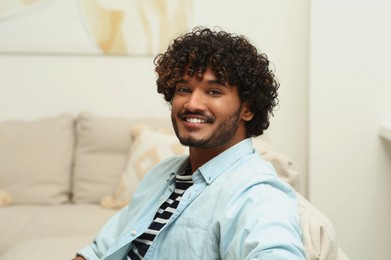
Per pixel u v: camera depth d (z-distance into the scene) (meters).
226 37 1.34
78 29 3.21
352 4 3.04
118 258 1.42
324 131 3.13
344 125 3.12
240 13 3.26
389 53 3.07
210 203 1.22
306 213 1.33
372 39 3.06
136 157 2.81
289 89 3.31
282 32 3.27
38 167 2.94
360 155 3.14
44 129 3.04
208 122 1.26
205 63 1.26
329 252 1.26
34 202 2.89
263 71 1.35
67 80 3.26
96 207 2.82
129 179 2.78
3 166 2.92
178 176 1.42
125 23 3.21
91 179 2.95
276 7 3.26
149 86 3.28
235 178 1.21
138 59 3.26
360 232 3.19
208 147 1.28
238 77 1.27
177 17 3.22
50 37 3.20
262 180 1.17
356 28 3.06
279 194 1.13
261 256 0.95
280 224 1.02
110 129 3.01
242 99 1.30
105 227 1.68
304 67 3.29
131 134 2.99
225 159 1.30
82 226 2.53
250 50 1.34
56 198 2.90
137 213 1.51
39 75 3.24
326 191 3.17
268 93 1.39
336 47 3.07
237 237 1.05
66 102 3.27
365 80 3.09
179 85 1.31
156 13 3.21
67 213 2.69
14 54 3.22
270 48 3.29
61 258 1.96
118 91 3.28
